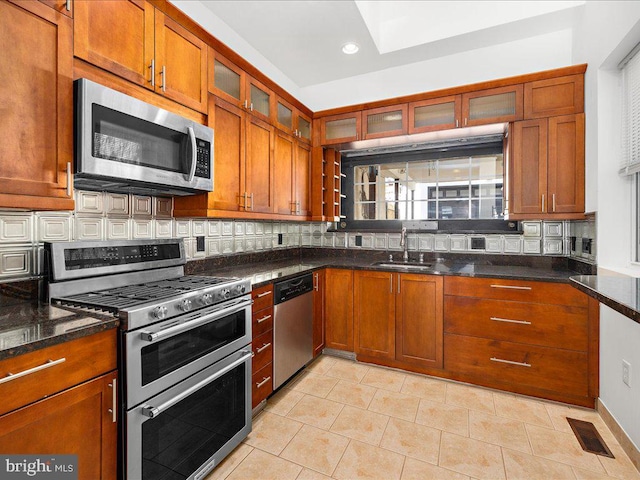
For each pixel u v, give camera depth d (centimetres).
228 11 216
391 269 260
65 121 123
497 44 263
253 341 195
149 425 125
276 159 258
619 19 176
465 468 156
